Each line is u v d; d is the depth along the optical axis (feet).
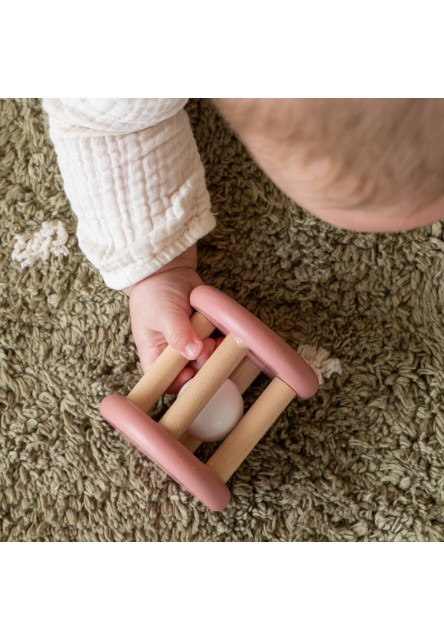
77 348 2.93
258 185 3.01
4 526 2.76
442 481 2.72
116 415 2.23
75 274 3.01
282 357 2.21
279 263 2.97
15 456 2.82
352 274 2.93
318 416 2.80
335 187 1.08
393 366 2.84
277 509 2.75
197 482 2.15
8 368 2.92
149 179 2.32
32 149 3.08
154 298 2.58
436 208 1.12
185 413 2.27
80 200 2.41
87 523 2.77
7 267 3.01
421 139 1.02
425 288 2.89
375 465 2.77
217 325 2.41
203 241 2.97
